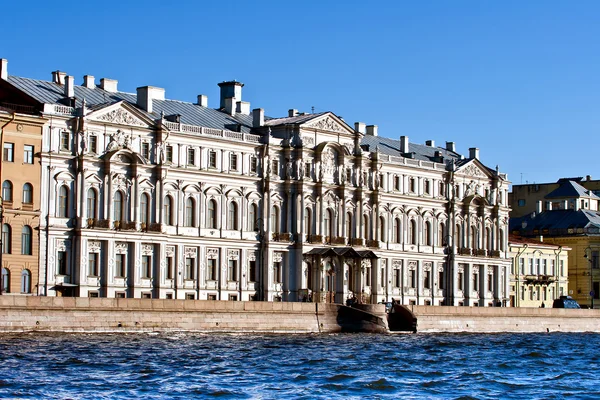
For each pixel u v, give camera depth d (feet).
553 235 652.07
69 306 334.85
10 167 383.04
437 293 540.11
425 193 536.42
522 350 351.67
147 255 426.10
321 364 279.49
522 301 595.47
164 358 278.67
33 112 395.96
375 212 506.48
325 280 484.33
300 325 399.44
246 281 459.73
